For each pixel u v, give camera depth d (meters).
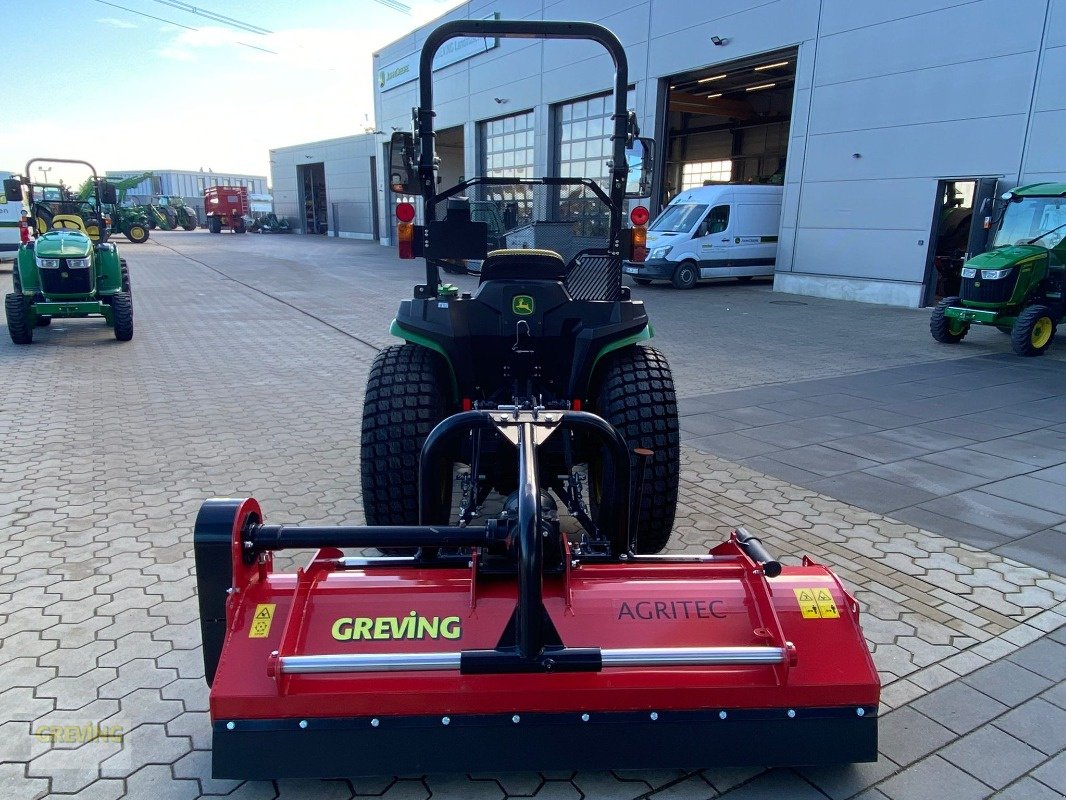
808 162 16.22
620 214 4.22
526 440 2.46
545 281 3.88
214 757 2.18
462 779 2.43
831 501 4.83
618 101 4.04
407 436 3.45
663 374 3.64
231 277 20.23
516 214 4.18
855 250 15.53
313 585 2.38
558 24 3.84
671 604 2.36
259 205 70.56
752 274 18.70
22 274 9.75
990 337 11.41
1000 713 2.79
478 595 2.38
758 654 2.17
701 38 18.11
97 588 3.62
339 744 2.19
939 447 5.96
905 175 14.38
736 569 2.49
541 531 2.24
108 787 2.37
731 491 4.98
